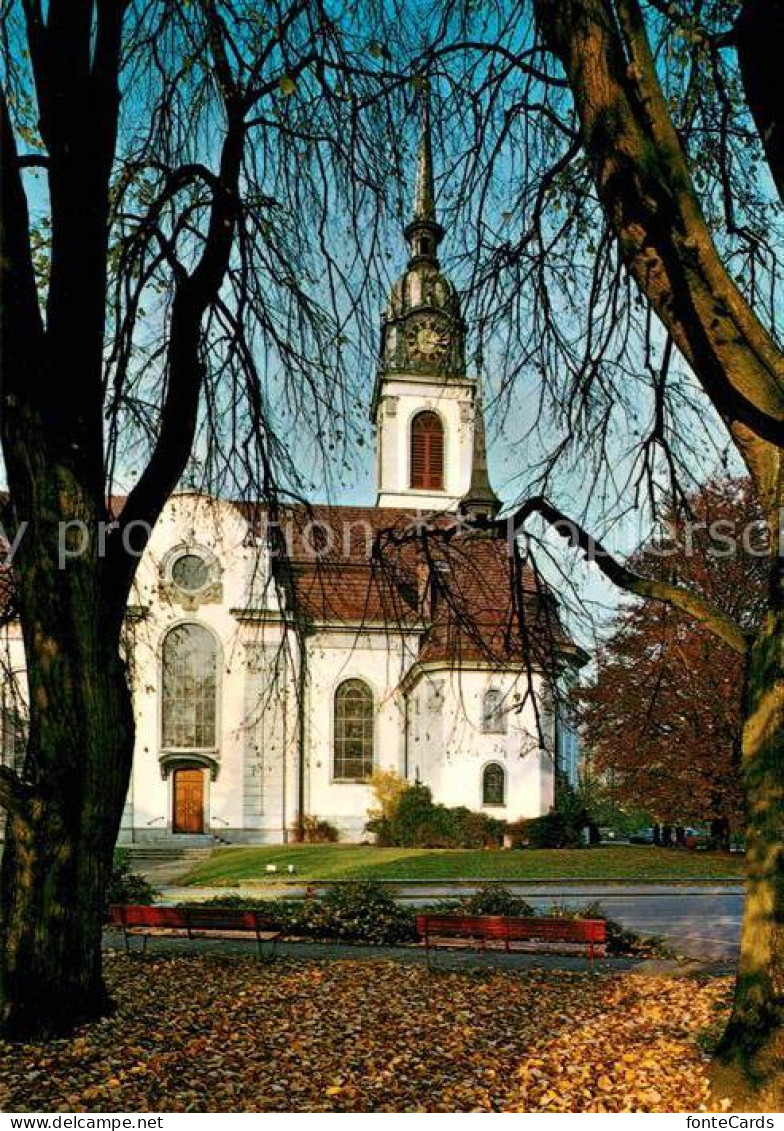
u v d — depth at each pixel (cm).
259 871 2892
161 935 1587
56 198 980
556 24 804
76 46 962
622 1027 1000
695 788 3097
